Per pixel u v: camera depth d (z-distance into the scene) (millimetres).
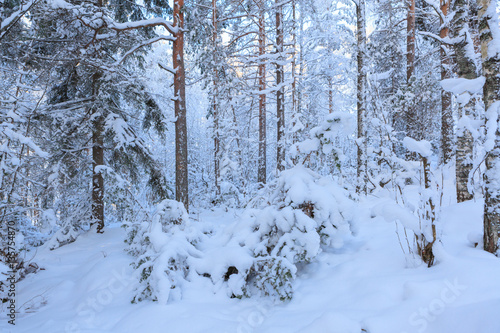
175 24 8633
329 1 18156
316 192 4137
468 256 3256
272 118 18344
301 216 3898
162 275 3809
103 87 8812
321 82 18469
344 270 3762
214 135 12891
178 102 8781
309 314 3051
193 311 3496
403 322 2477
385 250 4000
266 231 4309
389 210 3650
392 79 14109
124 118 10055
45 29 7938
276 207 4465
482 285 2564
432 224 3314
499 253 3150
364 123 7727
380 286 3072
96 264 5367
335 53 18562
